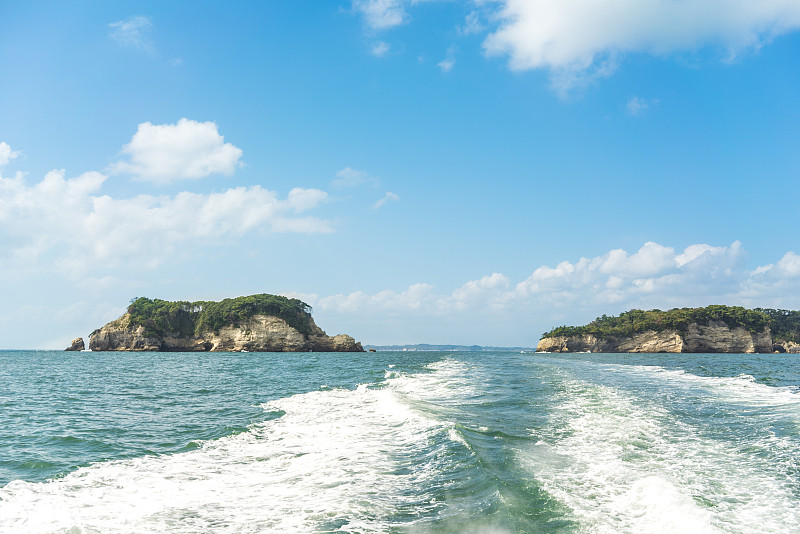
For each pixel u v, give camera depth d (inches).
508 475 456.4
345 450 576.4
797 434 637.3
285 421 774.5
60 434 699.4
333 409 884.6
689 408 849.5
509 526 342.0
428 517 365.1
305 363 2775.6
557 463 502.6
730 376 1641.2
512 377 1512.1
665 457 528.4
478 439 601.9
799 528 344.2
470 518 358.6
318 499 411.8
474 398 991.6
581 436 626.2
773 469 485.1
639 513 366.9
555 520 354.0
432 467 494.3
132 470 513.0
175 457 565.6
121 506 401.4
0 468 524.7
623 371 1891.0
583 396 1010.1
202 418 825.5
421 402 918.4
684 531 330.3
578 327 7165.4
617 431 653.9
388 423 736.3
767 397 1005.8
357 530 345.7
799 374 1809.8
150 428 741.9
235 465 527.2
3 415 874.8
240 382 1492.4
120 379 1672.0
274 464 528.1
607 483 437.7
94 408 952.9
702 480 450.6
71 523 362.3
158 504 405.4
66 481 474.6
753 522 354.6
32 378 1752.0
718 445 581.6
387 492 426.0
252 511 386.6
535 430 662.5
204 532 347.3
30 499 420.5
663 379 1467.8
